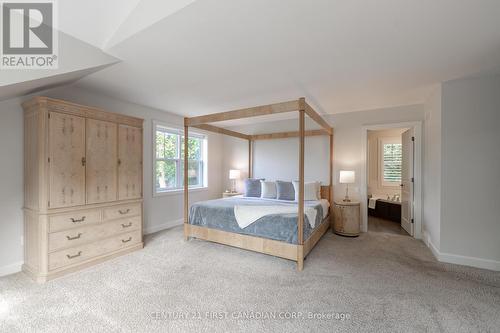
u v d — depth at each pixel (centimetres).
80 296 207
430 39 195
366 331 163
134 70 259
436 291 217
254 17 166
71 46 205
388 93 340
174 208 470
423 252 323
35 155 244
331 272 257
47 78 213
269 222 296
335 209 410
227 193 539
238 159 587
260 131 554
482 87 276
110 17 196
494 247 269
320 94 345
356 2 150
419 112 393
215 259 294
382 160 590
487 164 273
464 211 283
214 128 441
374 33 187
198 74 272
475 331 164
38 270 237
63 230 249
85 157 269
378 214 558
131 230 320
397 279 241
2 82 177
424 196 381
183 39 196
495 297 206
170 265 275
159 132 451
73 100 313
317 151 488
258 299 203
